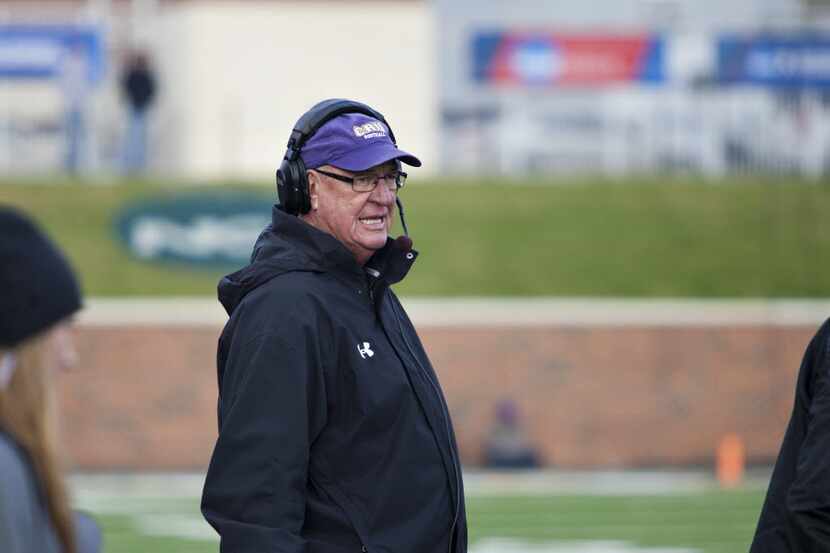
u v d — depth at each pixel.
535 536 42.22
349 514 12.56
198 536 41.75
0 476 8.29
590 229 79.75
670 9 93.25
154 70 88.75
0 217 8.72
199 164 95.31
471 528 44.12
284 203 13.54
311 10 97.12
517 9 96.50
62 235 76.31
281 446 12.27
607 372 68.88
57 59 83.56
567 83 93.31
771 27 89.12
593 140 92.69
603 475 64.69
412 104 97.50
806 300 74.19
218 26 95.69
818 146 87.62
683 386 69.00
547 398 68.44
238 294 13.12
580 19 96.00
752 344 69.38
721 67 89.88
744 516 46.91
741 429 69.12
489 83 94.88
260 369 12.41
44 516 8.48
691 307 69.50
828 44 88.50
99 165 88.69
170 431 67.31
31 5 96.06
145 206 75.25
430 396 13.16
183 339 67.69
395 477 12.69
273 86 96.56
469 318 68.50
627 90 92.25
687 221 80.75
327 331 12.74
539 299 73.12
